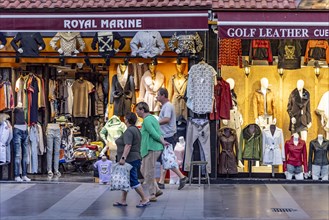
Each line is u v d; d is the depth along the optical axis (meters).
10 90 14.61
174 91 14.63
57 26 13.67
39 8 13.76
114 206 11.99
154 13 13.47
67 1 13.94
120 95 14.93
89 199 12.77
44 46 14.27
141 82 14.91
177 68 14.61
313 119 15.20
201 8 13.51
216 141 14.64
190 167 14.21
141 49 14.02
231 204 12.10
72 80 16.58
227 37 13.26
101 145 16.58
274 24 13.26
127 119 11.83
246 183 14.63
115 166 11.66
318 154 14.75
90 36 14.59
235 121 15.02
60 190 13.78
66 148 15.96
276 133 14.82
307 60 14.93
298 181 14.70
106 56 14.28
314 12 13.59
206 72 14.19
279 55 14.82
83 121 16.98
